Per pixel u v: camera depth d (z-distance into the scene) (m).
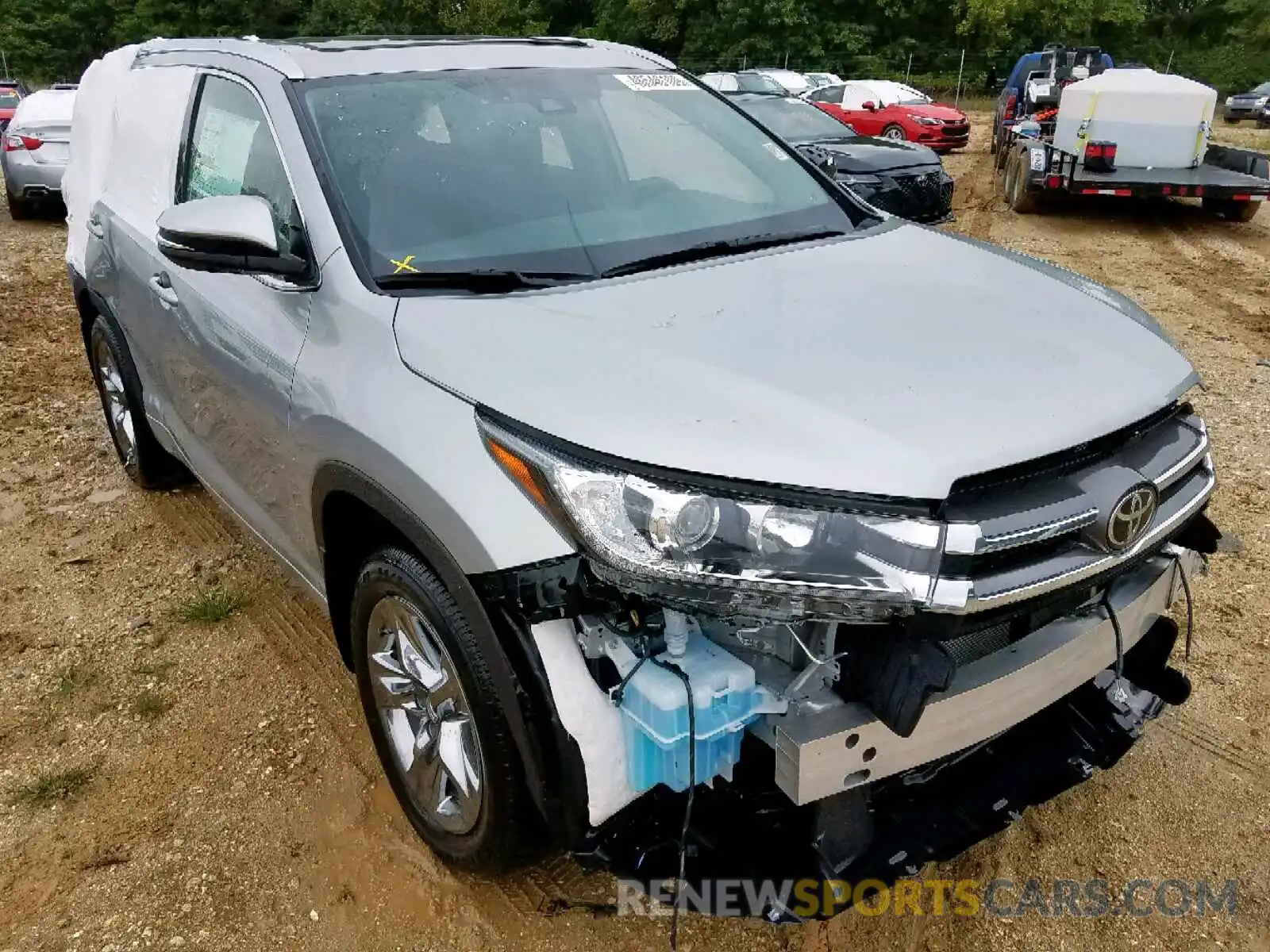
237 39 3.55
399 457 2.24
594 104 3.30
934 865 2.67
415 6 44.41
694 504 1.88
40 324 8.05
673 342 2.27
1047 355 2.32
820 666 2.02
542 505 2.02
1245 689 3.31
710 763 2.06
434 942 2.46
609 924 2.49
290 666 3.53
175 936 2.49
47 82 54.62
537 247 2.76
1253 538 4.23
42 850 2.77
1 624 3.83
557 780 2.10
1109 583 2.35
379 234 2.68
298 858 2.71
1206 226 11.77
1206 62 47.91
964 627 1.95
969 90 39.66
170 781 3.01
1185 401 2.47
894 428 1.98
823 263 2.82
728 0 41.91
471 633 2.15
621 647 2.08
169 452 4.29
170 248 2.65
